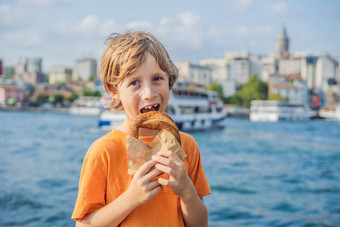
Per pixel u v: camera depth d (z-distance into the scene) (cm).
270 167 1645
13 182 1165
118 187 143
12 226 707
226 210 888
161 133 131
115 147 146
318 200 1013
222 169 1553
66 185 1134
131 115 146
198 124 3412
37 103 11444
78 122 5266
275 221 806
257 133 3669
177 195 143
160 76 144
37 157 1845
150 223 142
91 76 14700
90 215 137
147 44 142
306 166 1697
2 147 2266
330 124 6125
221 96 10788
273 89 10856
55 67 17362
